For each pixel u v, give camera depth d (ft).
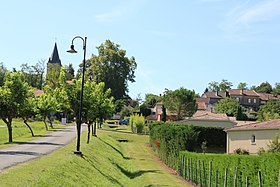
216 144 179.83
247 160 66.85
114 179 89.04
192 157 98.22
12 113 127.65
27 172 56.65
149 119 381.19
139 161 145.69
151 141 201.05
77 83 106.32
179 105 305.73
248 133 139.13
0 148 100.22
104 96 146.00
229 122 230.48
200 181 90.38
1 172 54.95
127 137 245.24
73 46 94.02
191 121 232.73
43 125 245.65
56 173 61.57
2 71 358.84
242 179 68.18
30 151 92.84
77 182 65.16
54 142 127.95
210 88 586.86
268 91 564.71
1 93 125.29
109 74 332.80
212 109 404.57
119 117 390.63
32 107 160.86
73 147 106.83
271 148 114.73
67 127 246.27
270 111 303.07
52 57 502.38
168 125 142.20
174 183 96.32
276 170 57.47
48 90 117.70
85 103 105.29
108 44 341.82
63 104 105.19
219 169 79.25
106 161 109.91
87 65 342.44
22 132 181.37
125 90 352.08
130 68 349.00
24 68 417.49
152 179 101.35
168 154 132.57
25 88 129.59
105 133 236.02
